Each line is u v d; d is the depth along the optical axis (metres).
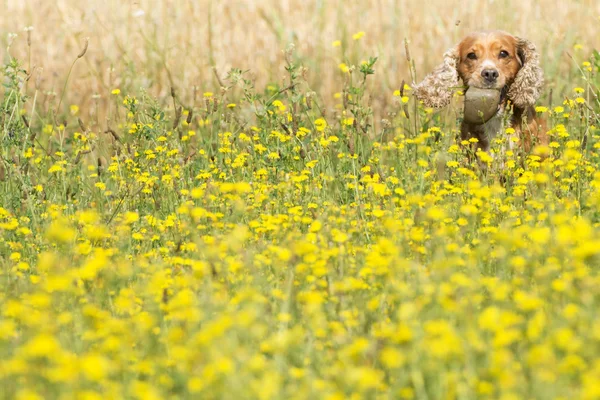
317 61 20.28
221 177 12.32
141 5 22.83
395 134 14.96
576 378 5.58
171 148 13.47
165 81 19.67
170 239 9.97
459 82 15.41
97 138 14.50
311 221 9.68
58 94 19.14
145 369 5.95
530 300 6.18
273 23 22.34
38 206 11.62
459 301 6.55
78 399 5.23
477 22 22.50
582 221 8.47
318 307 6.70
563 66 20.27
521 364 5.96
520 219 9.77
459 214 10.23
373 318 6.98
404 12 22.50
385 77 19.31
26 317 6.50
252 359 5.64
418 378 5.56
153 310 7.16
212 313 6.90
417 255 8.34
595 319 6.14
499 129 14.48
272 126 13.14
